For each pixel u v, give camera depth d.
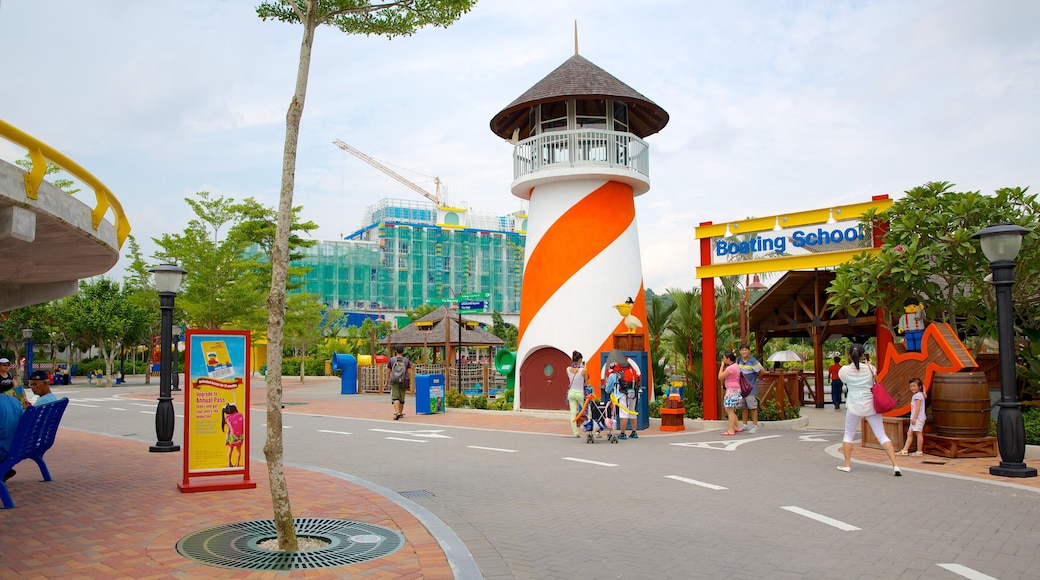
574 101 21.11
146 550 6.43
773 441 14.97
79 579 5.58
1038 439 11.96
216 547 6.54
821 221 16.41
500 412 21.81
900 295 14.18
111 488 9.44
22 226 6.12
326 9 7.67
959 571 5.88
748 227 17.42
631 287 21.11
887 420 12.89
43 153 6.43
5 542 6.70
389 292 116.44
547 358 21.16
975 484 9.67
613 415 15.81
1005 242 10.17
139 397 30.91
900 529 7.27
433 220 125.88
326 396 33.19
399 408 20.33
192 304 32.53
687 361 20.94
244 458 9.45
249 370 9.59
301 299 38.94
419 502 8.79
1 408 8.34
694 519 7.81
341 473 10.91
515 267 130.25
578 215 21.00
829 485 9.73
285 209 6.68
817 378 25.47
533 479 10.41
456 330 37.19
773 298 25.94
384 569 5.91
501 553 6.54
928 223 13.66
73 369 56.78
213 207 33.28
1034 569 5.93
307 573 5.79
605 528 7.45
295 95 6.85
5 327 44.69
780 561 6.21
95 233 7.77
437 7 8.06
